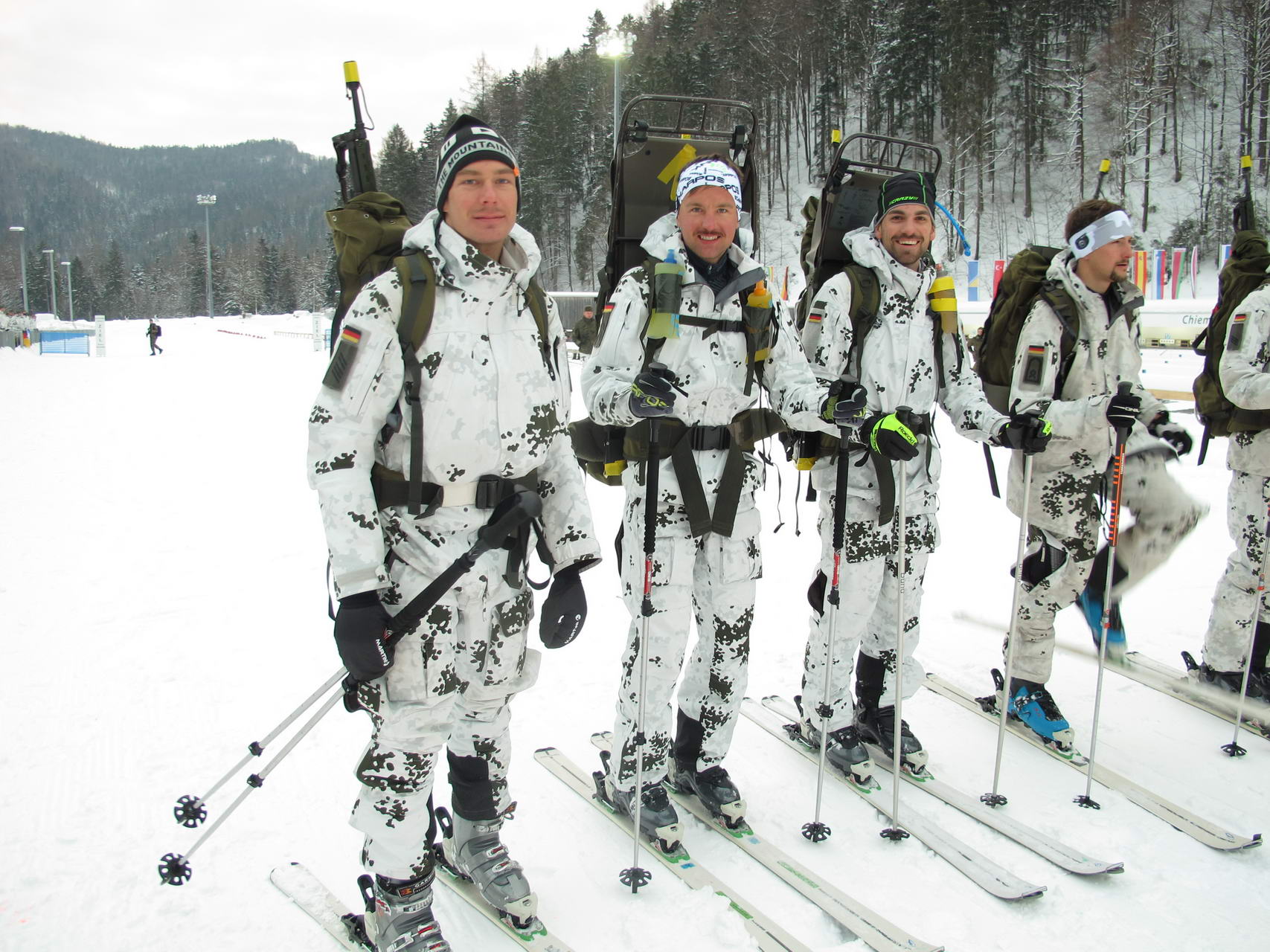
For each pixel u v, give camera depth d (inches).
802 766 120.1
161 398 611.5
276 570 212.7
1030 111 1665.8
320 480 71.7
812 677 119.5
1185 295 1058.7
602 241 1862.7
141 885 92.0
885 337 109.3
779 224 1643.7
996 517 254.7
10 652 157.9
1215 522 236.1
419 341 72.6
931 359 112.6
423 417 73.4
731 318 94.9
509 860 88.5
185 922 86.7
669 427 94.7
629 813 103.6
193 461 362.0
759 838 102.0
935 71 1723.7
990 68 1631.4
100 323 1200.8
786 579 204.7
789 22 1987.0
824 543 115.9
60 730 128.0
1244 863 98.3
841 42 1866.4
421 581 75.5
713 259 95.0
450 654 76.6
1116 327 120.0
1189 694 139.6
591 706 137.5
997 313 129.0
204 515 270.1
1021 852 100.7
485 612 80.0
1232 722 132.5
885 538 112.0
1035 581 125.5
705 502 95.0
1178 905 91.1
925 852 100.5
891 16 1830.7
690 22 2188.7
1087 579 125.8
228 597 191.5
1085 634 166.4
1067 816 108.0
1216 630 137.6
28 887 91.6
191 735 127.0
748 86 1939.0
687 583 97.5
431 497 75.1
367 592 70.3
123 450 389.4
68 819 104.4
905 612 117.0
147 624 173.6
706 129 130.3
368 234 80.7
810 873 94.9
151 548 231.6
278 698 140.1
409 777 76.5
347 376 71.7
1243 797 112.6
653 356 93.2
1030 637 127.1
